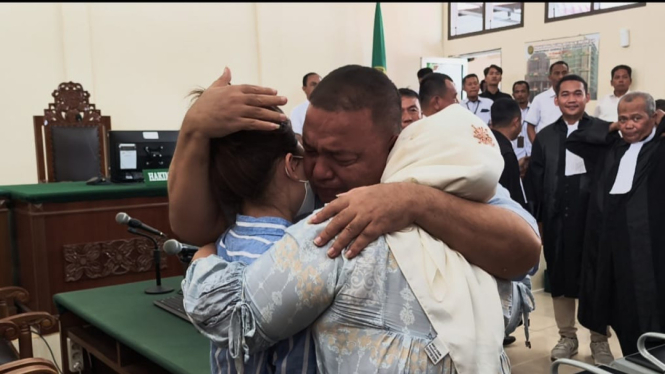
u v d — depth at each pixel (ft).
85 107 14.19
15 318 5.86
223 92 2.61
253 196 2.76
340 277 2.34
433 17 24.61
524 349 10.00
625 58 18.60
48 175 13.67
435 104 9.52
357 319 2.34
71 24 16.88
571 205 9.39
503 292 2.73
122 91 17.95
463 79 20.71
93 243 9.86
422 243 2.48
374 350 2.31
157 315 5.43
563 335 9.73
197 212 2.86
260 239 2.65
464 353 2.29
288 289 2.31
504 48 22.45
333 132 2.55
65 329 6.14
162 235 6.41
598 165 8.89
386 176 2.65
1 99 16.03
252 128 2.57
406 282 2.38
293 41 21.22
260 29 20.44
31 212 9.40
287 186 2.78
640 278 8.08
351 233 2.35
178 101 19.01
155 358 4.40
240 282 2.45
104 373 6.09
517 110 10.25
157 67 18.56
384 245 2.41
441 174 2.54
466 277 2.49
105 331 5.15
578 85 9.76
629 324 8.18
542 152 10.04
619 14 18.69
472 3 23.58
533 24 21.34
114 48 17.75
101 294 6.21
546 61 21.01
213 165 2.79
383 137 2.64
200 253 2.89
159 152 11.56
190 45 19.16
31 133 16.49
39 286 9.44
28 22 16.30
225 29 19.83
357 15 22.72
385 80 2.66
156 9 18.43
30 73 16.40
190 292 2.52
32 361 4.66
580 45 19.84
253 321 2.36
